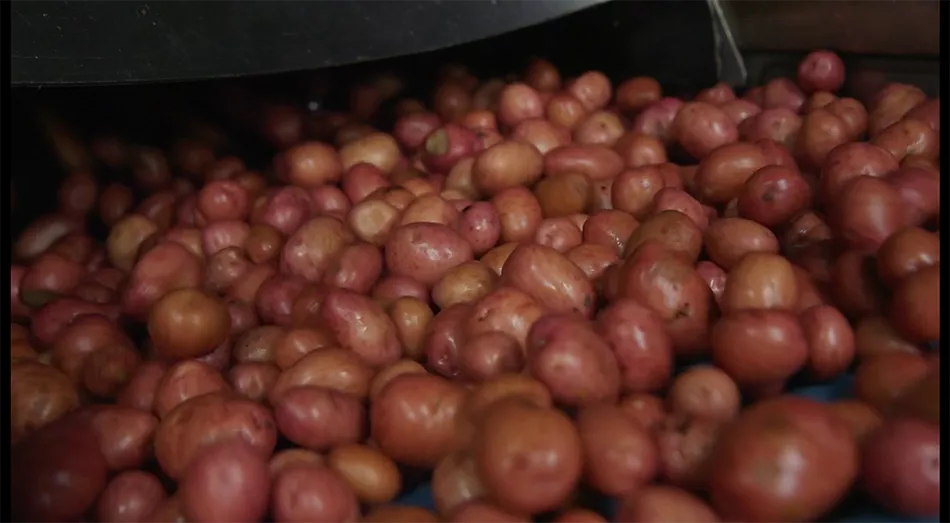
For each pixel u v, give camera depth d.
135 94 0.86
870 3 0.74
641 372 0.45
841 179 0.57
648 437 0.40
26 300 0.62
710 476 0.38
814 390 0.47
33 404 0.46
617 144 0.73
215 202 0.69
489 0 0.70
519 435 0.37
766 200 0.56
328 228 0.62
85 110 0.84
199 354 0.52
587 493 0.40
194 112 0.89
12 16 0.62
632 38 0.94
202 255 0.67
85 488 0.41
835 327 0.46
